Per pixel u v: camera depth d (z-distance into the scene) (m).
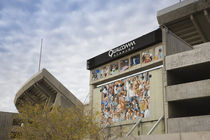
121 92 44.38
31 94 47.81
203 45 36.31
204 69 32.53
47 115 27.41
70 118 26.28
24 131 27.67
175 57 32.44
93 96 50.66
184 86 30.72
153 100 37.88
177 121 29.77
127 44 48.50
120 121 42.69
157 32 43.69
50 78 41.06
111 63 51.88
